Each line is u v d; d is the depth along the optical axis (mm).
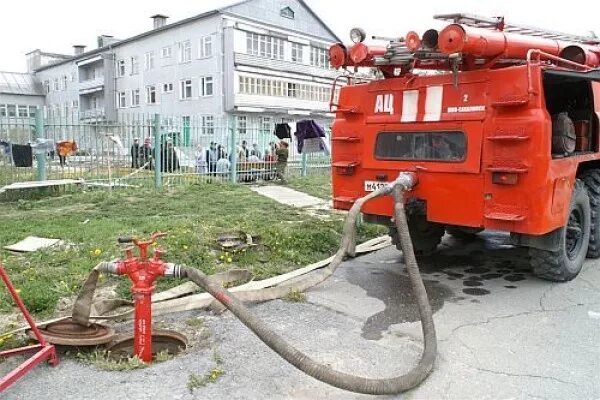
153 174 14883
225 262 6395
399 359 4027
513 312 5027
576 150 6316
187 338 4281
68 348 3943
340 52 5809
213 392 3443
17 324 4379
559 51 5977
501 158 5035
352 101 6297
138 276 3812
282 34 44719
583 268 6570
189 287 5305
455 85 5309
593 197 6605
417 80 5652
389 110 5938
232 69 41094
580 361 3984
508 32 5582
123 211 10102
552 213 5125
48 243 7043
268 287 5527
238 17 41500
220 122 21062
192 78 44000
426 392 3531
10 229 7945
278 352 3496
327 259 6820
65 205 10891
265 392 3467
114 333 4164
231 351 4043
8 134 13023
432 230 6965
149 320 3824
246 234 7402
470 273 6418
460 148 5332
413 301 5336
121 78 52375
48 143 12852
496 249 7656
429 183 5594
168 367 3754
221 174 16203
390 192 5457
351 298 5414
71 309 4773
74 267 5836
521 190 4941
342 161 6449
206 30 42156
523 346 4258
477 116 5168
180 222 8469
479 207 5246
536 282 6008
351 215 5566
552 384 3633
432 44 4918
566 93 6516
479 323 4746
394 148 5918
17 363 3719
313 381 3621
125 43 51000
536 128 4809
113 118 53344
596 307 5160
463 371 3828
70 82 61812
